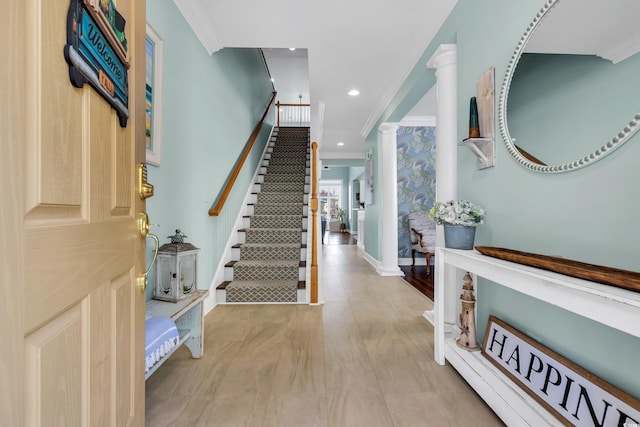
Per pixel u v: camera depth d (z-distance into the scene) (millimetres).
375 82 3604
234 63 3807
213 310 2814
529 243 1361
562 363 1179
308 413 1371
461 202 1671
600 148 1005
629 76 913
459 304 2162
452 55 2125
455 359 1678
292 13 2357
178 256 1754
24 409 448
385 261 4496
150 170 1851
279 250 3496
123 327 831
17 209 439
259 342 2115
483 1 1724
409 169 5398
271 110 6789
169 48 2078
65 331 560
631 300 698
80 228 609
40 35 483
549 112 1225
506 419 1233
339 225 13703
